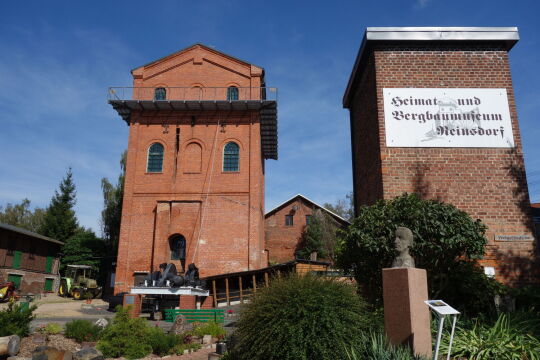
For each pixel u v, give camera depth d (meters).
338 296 7.00
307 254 41.62
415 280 6.95
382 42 13.88
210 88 28.61
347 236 10.43
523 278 12.02
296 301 6.81
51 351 9.60
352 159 18.62
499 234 12.34
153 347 11.44
